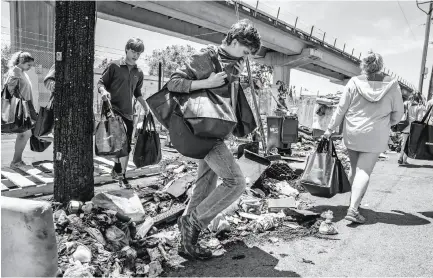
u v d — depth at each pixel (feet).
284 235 11.16
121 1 71.10
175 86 8.10
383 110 12.53
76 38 10.48
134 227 10.23
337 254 9.80
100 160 19.12
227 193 8.50
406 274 8.62
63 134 10.68
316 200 15.80
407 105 28.04
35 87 29.76
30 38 34.88
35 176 14.70
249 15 92.53
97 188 15.15
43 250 5.52
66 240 8.72
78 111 10.71
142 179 17.40
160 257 8.96
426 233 11.59
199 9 79.05
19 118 15.42
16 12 40.27
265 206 13.82
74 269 7.58
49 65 33.50
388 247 10.35
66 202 10.71
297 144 36.96
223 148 8.42
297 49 125.90
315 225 12.07
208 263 9.04
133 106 15.02
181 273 8.46
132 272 8.32
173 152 27.61
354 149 12.98
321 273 8.62
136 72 14.08
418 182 20.77
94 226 9.42
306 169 13.39
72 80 10.57
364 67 12.85
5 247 5.59
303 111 68.33
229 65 8.61
